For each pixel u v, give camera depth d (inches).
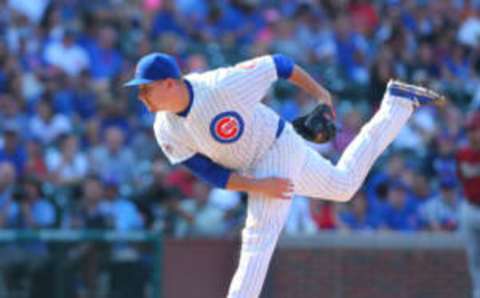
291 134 987.3
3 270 1651.1
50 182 1833.2
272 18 2395.4
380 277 1740.9
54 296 1660.9
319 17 2377.0
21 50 2082.9
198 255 1695.4
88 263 1674.5
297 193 1019.3
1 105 1958.7
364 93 2255.2
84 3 2237.9
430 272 1756.9
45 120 1963.6
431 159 2160.4
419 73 2352.4
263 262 979.3
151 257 1686.8
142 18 2260.1
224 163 977.5
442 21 2549.2
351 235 1737.2
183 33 2266.2
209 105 935.7
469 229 1587.1
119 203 1808.6
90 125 1966.0
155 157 1932.8
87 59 2121.1
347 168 1025.5
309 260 1722.4
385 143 1039.6
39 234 1667.1
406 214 1969.7
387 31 2397.9
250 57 2261.3
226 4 2374.5
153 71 920.9
